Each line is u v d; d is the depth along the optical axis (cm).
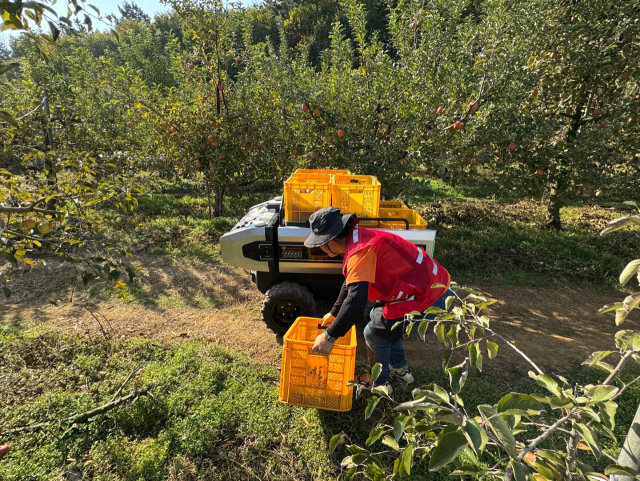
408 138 604
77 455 256
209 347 376
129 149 836
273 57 878
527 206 934
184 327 425
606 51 616
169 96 862
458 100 600
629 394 317
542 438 128
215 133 789
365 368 353
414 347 397
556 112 690
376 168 596
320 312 455
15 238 256
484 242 684
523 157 611
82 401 292
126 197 322
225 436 275
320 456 260
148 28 1933
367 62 672
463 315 166
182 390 311
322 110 605
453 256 625
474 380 341
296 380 284
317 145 646
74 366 342
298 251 371
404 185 625
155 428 279
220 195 866
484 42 601
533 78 589
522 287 538
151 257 616
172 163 855
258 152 816
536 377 140
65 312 448
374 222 393
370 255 243
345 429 282
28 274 542
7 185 261
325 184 379
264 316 387
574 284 548
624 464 129
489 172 1148
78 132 955
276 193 1036
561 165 609
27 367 341
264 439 271
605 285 543
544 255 633
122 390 308
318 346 244
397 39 716
